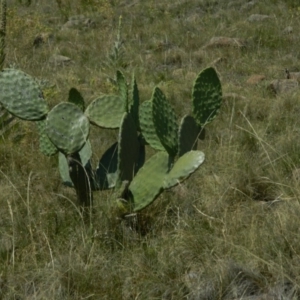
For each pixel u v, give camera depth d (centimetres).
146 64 1021
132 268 380
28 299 359
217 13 1345
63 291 363
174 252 393
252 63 991
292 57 1024
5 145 559
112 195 434
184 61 1043
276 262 375
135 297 361
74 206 439
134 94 446
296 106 717
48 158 545
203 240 400
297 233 394
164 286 366
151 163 429
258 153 560
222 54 1052
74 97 470
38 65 995
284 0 1371
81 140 428
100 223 421
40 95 443
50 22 1409
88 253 391
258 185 491
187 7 1427
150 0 1528
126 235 417
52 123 425
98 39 1197
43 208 448
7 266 382
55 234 418
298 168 519
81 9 1477
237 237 402
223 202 455
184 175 404
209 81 442
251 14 1316
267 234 396
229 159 522
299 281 358
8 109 438
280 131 642
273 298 353
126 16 1416
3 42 580
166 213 441
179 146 421
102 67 962
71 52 1105
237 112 698
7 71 441
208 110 445
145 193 421
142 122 437
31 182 500
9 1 1595
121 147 420
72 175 432
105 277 372
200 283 364
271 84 823
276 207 448
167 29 1259
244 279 365
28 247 402
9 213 438
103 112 440
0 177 512
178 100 774
